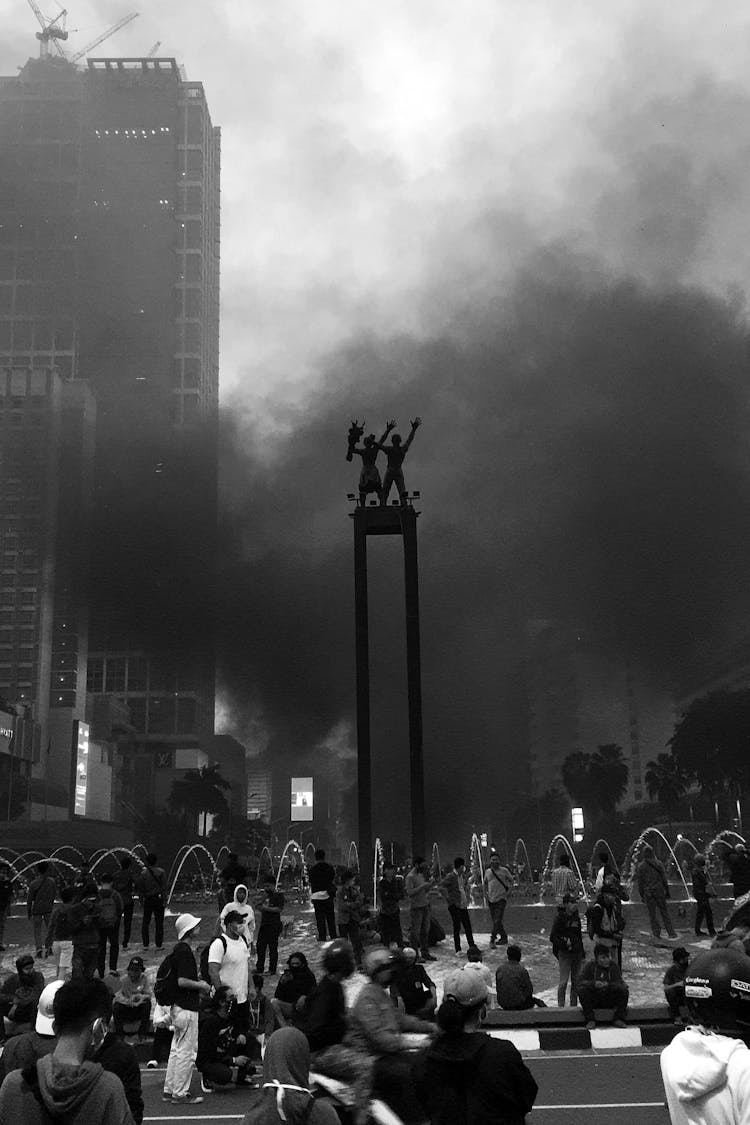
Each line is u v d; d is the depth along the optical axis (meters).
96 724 194.38
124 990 13.55
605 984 14.59
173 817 162.62
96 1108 4.18
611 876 17.09
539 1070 12.41
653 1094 10.87
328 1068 6.37
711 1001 3.67
